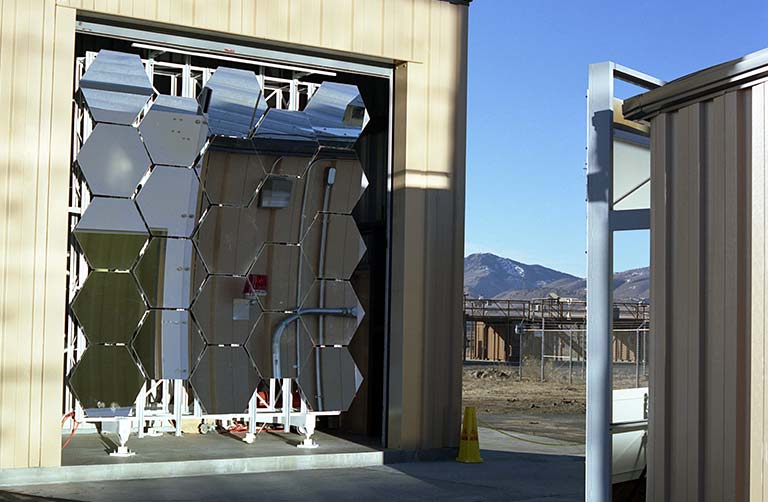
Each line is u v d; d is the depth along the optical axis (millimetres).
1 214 10555
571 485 11023
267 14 12180
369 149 15773
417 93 13133
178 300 12180
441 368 13117
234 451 12438
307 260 13062
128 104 11750
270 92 15273
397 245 13031
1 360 10492
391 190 13227
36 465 10625
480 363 41844
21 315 10594
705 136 6539
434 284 13125
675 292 6754
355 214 15969
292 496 10047
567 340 40906
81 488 10305
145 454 11969
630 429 8156
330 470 11961
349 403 13242
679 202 6734
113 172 11703
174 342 12172
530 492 10508
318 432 14930
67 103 10906
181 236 12172
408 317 12891
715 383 6391
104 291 11719
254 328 12711
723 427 6312
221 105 12414
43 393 10664
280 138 12828
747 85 6180
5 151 10602
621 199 8484
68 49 10945
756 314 6039
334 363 13195
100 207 11648
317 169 13094
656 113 6969
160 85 15672
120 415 11820
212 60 14492
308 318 13070
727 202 6316
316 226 13125
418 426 12906
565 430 18328
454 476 11586
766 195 6012
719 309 6371
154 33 11828
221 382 12500
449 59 13398
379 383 14711
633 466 8414
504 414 22062
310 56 12758
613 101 7977
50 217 10766
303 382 12992
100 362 11711
